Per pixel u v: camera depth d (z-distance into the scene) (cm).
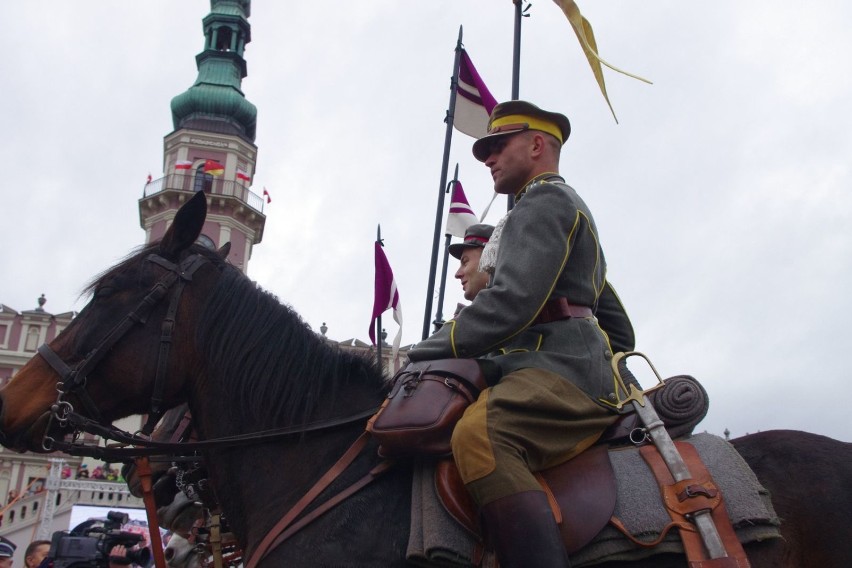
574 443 210
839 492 202
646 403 218
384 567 207
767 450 217
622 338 266
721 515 194
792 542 198
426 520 202
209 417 251
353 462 230
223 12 4431
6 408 238
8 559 662
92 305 253
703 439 215
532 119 254
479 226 472
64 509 1917
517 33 595
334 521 217
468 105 739
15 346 3594
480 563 199
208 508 385
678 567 195
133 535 533
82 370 241
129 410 251
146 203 3656
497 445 197
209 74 4194
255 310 255
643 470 208
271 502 233
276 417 243
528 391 207
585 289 228
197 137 3878
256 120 4216
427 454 210
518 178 254
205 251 266
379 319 748
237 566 474
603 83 284
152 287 252
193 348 253
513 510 190
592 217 235
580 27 299
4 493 3084
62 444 237
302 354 251
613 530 197
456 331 215
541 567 183
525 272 211
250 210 3675
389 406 220
